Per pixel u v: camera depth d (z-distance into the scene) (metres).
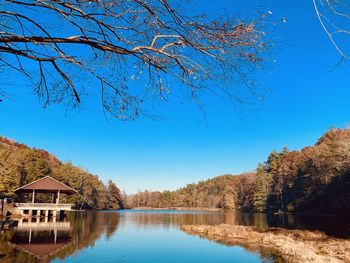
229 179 178.00
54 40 3.98
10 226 33.69
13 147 119.88
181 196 174.00
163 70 4.42
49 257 18.58
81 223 42.66
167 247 24.12
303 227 37.66
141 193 185.38
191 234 33.00
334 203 57.66
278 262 18.61
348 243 23.64
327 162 60.66
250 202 112.38
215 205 159.25
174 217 68.81
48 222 41.44
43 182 51.81
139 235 31.33
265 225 42.25
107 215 69.88
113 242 25.72
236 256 20.78
